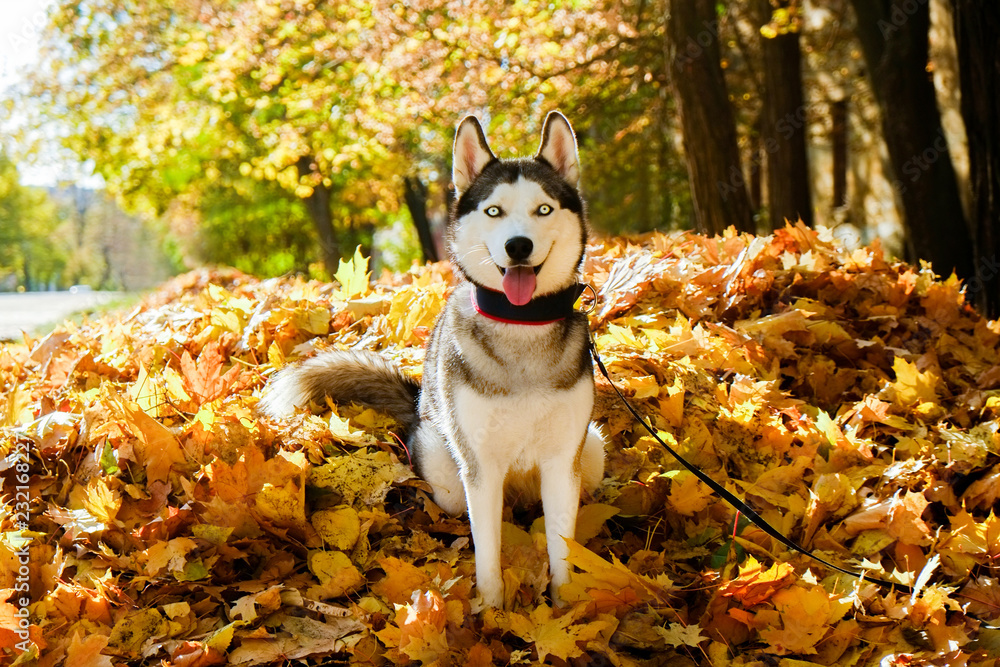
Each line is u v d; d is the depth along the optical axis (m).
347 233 31.22
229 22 13.60
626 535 3.39
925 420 4.21
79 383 4.52
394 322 4.99
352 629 2.74
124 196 26.56
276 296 5.30
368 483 3.38
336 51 13.33
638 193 19.22
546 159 3.37
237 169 26.53
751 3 13.55
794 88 12.60
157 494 3.26
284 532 3.13
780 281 5.31
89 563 3.00
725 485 3.59
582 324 3.19
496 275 3.01
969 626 2.90
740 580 2.82
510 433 2.97
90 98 15.77
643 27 13.68
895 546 3.26
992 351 5.00
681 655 2.75
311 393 3.96
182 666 2.51
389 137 14.53
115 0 14.93
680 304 5.00
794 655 2.76
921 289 5.47
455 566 3.14
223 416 3.54
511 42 12.27
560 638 2.65
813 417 4.18
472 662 2.59
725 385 4.18
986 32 7.25
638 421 3.92
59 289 86.12
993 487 3.54
